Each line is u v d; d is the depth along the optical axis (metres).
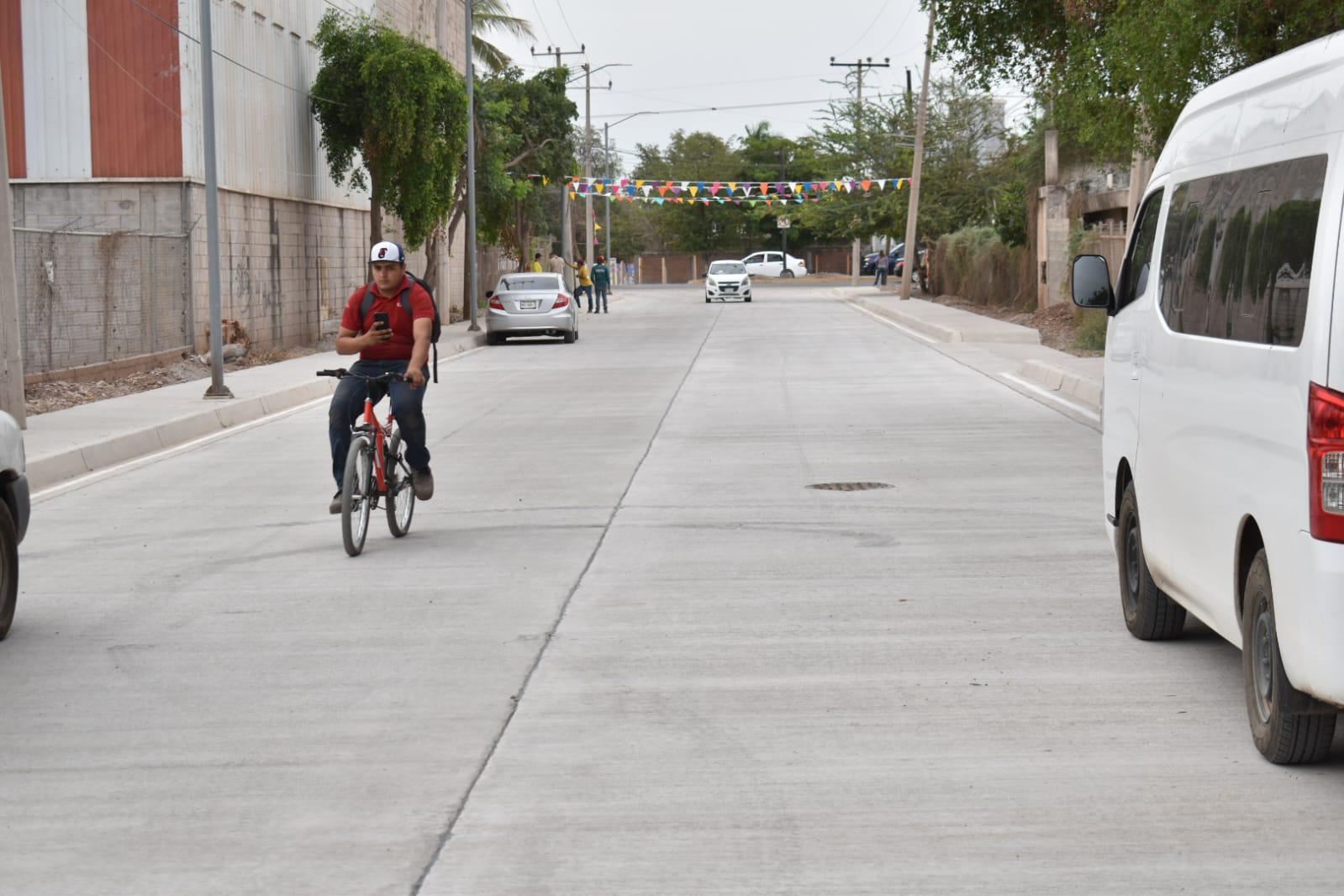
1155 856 5.30
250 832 5.67
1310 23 14.31
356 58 37.91
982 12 20.56
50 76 30.23
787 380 27.02
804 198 76.38
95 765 6.54
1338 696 5.57
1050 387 24.81
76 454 17.05
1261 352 6.27
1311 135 6.05
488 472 16.06
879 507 13.27
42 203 30.42
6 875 5.27
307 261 37.97
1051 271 44.31
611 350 37.22
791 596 9.76
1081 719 6.98
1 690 7.81
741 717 7.09
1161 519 7.85
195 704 7.48
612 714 7.16
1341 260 5.62
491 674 7.95
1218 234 7.13
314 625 9.17
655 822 5.71
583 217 101.62
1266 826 5.59
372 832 5.65
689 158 134.50
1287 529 5.88
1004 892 5.01
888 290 81.56
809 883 5.10
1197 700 7.29
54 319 27.73
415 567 11.00
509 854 5.41
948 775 6.21
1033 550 11.23
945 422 19.97
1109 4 17.16
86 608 9.83
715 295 69.50
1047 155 45.44
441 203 40.25
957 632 8.72
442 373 30.78
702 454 17.14
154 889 5.13
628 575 10.52
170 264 29.94
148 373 27.75
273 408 24.05
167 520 13.47
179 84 29.98
